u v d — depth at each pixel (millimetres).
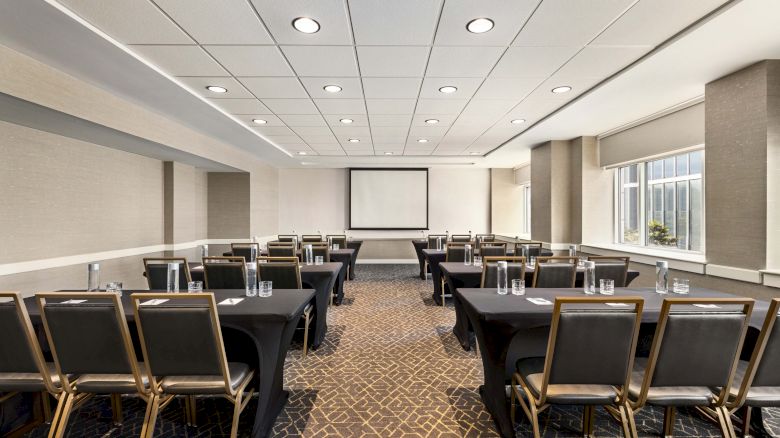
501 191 9648
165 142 4855
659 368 1637
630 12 2383
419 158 8273
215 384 1832
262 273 3424
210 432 2168
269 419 2152
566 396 1747
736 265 3236
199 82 3609
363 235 9727
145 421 1798
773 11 2273
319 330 3604
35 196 4090
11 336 1727
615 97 3947
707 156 3510
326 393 2629
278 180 9703
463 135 5961
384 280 7199
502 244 5086
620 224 5727
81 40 2656
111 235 5230
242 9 2348
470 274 3633
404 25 2553
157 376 1816
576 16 2432
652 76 3352
